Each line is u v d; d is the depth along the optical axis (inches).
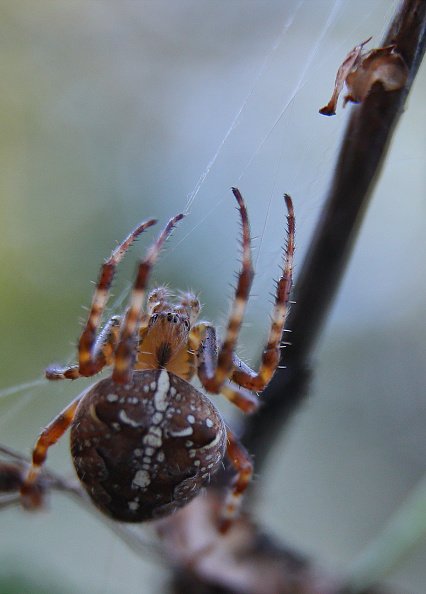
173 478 3.0
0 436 4.4
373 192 2.9
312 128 3.8
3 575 3.0
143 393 3.0
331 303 3.1
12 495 3.2
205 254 4.2
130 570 4.6
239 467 3.3
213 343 3.3
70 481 3.3
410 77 2.8
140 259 3.0
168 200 4.7
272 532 3.3
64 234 4.6
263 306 3.6
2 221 4.6
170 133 4.9
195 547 3.3
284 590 3.2
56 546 4.5
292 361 3.2
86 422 3.0
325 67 4.0
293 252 3.2
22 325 4.5
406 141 4.6
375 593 3.0
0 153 4.8
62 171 4.8
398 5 2.8
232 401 3.3
